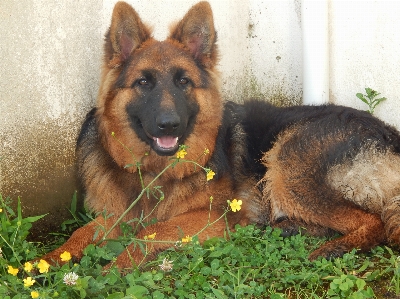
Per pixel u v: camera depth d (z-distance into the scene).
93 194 1.43
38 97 1.41
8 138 1.38
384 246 1.34
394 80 1.60
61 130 1.47
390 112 1.62
